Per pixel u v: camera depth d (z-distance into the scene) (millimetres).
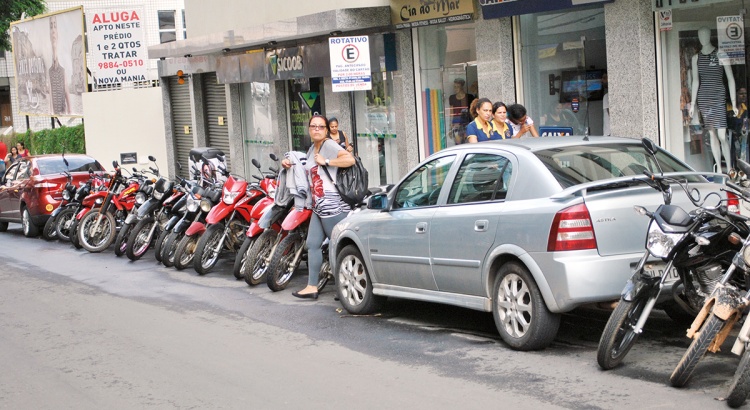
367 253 9305
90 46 29406
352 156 10453
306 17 17625
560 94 14156
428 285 8539
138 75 29578
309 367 7680
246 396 6934
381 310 9719
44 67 34594
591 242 7020
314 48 18734
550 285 7156
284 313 10023
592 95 13648
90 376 7879
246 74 21859
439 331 8703
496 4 14367
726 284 6066
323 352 8180
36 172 19719
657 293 6652
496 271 7801
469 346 8008
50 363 8453
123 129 29094
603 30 13336
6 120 54719
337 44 13211
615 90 12812
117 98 29078
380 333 8773
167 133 28203
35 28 35094
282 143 21969
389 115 18078
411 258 8648
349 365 7664
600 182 7098
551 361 7285
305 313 9945
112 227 16453
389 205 9039
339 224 9891
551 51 14219
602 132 13555
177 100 27812
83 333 9648
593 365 7094
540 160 7578
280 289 11352
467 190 8156
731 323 6168
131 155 28203
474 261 7883
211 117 26078
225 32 21547
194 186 13391
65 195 18562
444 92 16531
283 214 11617
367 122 18797
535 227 7246
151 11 44781
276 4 19172
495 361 7422
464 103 16109
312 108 20500
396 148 18016
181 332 9398
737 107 11852
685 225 6309
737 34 11742
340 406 6520
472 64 15812
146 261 14930
